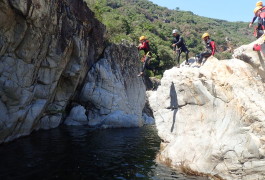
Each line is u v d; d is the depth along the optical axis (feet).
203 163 27.25
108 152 37.52
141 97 86.38
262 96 25.82
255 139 24.52
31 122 45.88
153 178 26.55
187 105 31.12
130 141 47.65
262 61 26.78
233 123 26.50
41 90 48.19
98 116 69.36
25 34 38.81
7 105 38.37
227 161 25.73
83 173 27.58
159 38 183.21
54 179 25.39
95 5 80.94
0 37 34.50
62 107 61.16
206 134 28.35
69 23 53.01
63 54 51.13
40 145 39.22
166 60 149.89
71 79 60.18
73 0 57.36
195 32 268.82
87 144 42.50
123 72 79.92
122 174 27.71
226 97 27.55
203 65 30.96
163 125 33.86
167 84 33.73
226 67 28.63
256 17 29.63
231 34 313.32
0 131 37.50
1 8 33.06
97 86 70.28
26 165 29.04
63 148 38.24
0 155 32.40
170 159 30.60
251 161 24.56
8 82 37.40
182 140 30.40
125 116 71.15
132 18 231.71
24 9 36.17
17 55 38.83
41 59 45.37
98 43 72.08
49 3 43.01
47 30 44.19
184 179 26.09
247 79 26.96
